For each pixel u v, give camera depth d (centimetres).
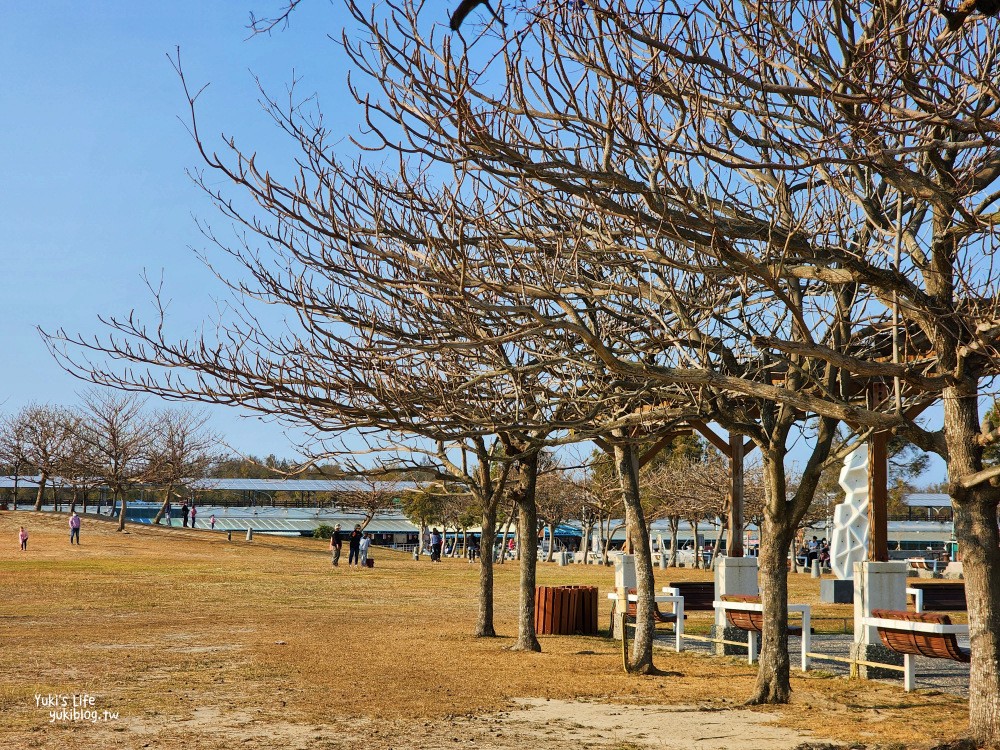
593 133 726
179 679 1184
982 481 776
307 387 926
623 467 1339
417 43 724
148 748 798
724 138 852
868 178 870
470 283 849
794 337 963
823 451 1018
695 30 697
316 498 8838
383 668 1294
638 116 643
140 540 5444
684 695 1096
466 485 1725
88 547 4900
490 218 959
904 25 624
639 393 980
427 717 952
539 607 1836
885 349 1077
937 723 926
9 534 5578
